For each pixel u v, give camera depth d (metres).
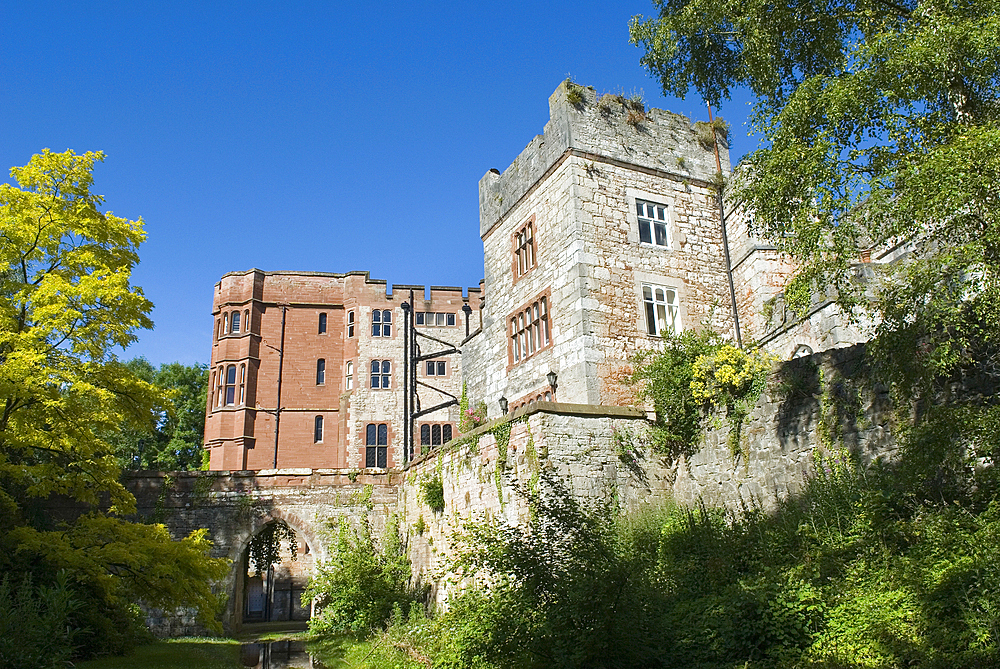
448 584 19.22
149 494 23.36
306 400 40.56
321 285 42.28
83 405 15.06
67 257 15.98
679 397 17.09
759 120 11.91
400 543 24.14
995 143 8.91
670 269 21.42
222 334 40.84
